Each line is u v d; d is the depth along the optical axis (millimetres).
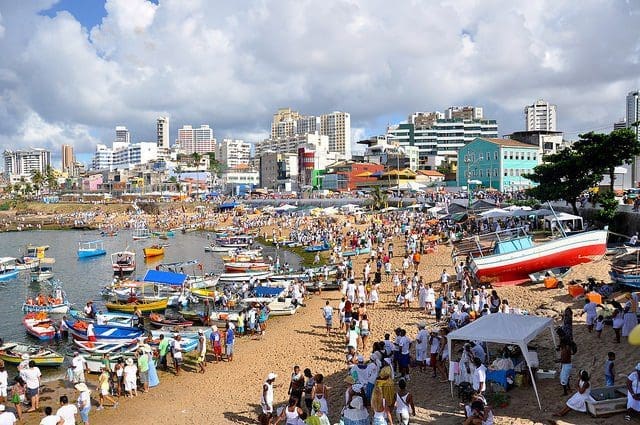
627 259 36844
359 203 134000
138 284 52438
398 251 67250
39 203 199000
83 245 103812
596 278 35438
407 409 17672
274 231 95562
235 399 25781
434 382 22984
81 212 171125
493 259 39062
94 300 51594
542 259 38938
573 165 55031
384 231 81250
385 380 17953
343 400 23344
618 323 23344
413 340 29828
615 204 51938
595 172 54281
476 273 39375
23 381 26172
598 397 17469
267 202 160375
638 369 16469
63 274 70062
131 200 188250
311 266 65250
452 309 31422
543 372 20781
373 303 40406
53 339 38281
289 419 17781
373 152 189500
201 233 119875
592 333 25109
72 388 28750
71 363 32750
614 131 52906
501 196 91875
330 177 174875
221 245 90562
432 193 117875
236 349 33969
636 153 52344
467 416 17625
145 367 27969
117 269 68688
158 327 38750
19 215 173000
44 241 114375
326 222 102562
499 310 27516
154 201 179250
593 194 61344
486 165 122375
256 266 63344
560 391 19375
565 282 36438
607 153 52844
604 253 39875
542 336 25734
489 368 20484
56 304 46062
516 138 135000
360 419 17719
